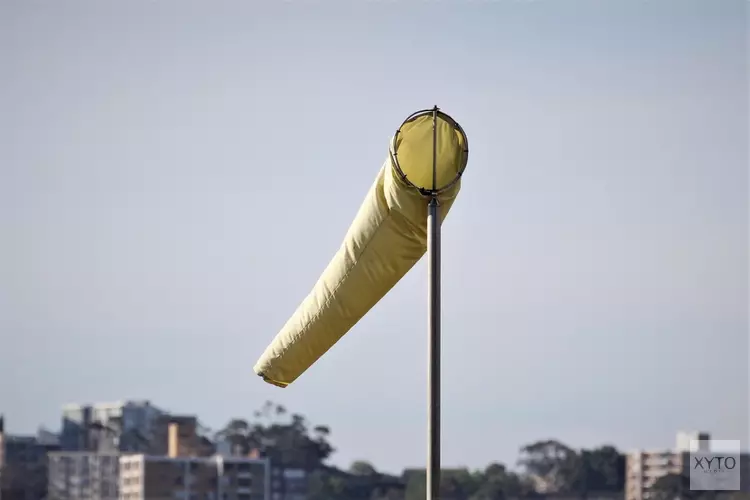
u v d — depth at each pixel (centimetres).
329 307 1717
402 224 1673
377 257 1689
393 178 1647
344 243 1709
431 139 1669
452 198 1666
